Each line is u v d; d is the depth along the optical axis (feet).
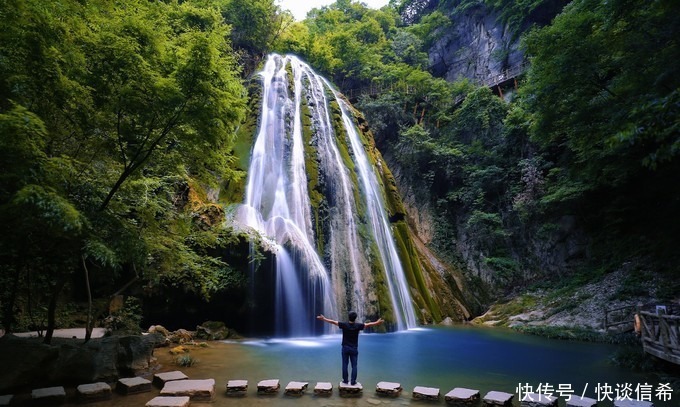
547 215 77.15
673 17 33.81
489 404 19.39
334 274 53.31
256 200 56.54
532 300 67.31
